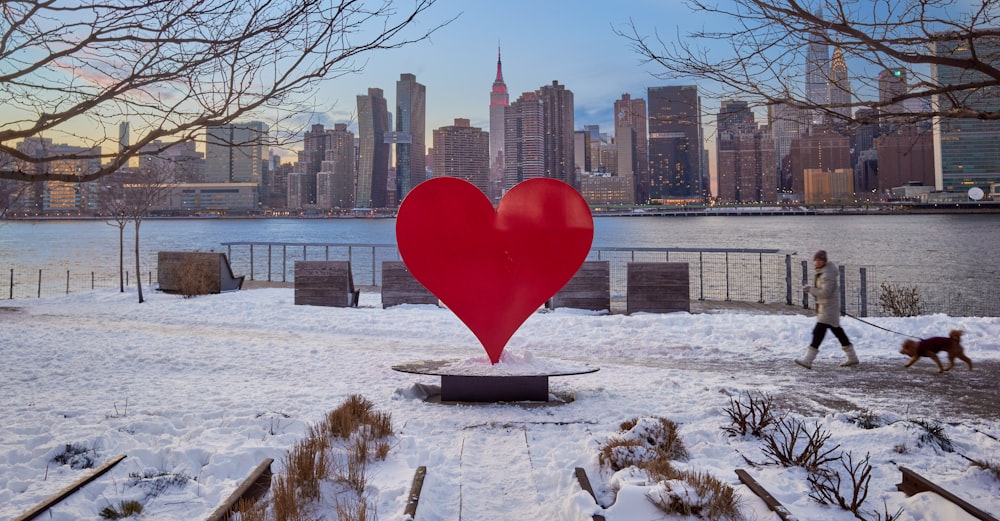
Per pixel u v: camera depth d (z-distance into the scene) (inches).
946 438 225.0
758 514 163.2
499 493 187.0
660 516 161.6
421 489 177.5
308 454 190.2
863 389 323.0
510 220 311.3
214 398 296.2
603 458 200.5
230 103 196.2
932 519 157.9
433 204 309.3
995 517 158.9
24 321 599.2
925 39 172.1
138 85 187.3
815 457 197.2
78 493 173.6
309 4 181.5
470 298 312.0
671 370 374.6
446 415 274.5
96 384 335.3
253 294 754.8
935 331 469.7
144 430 240.8
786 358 408.2
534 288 311.9
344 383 339.0
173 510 168.6
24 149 385.4
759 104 191.3
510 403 295.9
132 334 507.2
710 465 206.4
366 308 657.6
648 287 588.1
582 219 309.6
